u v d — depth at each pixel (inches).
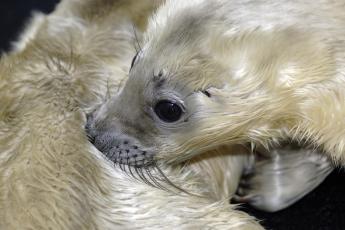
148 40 76.0
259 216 82.5
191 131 75.7
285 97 75.5
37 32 79.6
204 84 74.8
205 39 74.5
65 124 73.1
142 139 75.7
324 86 75.4
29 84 74.7
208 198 75.6
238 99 75.2
